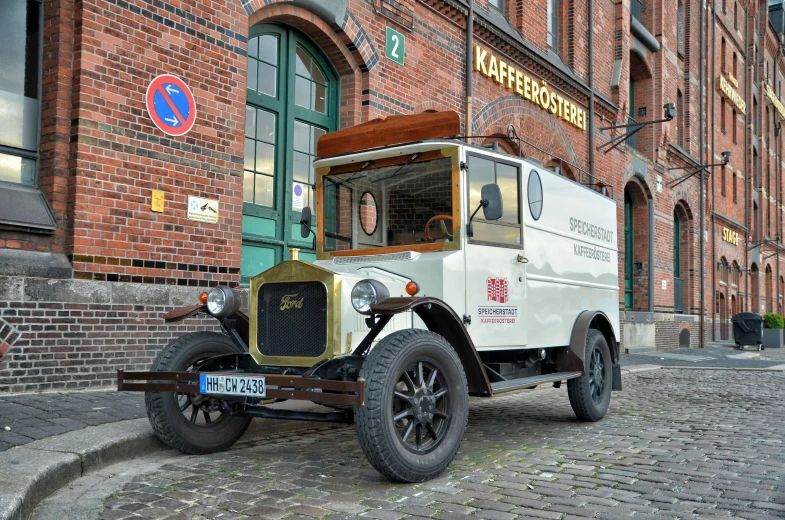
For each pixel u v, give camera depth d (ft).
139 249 24.63
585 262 25.49
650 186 68.59
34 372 21.81
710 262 87.97
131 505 13.16
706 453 18.39
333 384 14.25
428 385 15.57
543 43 50.70
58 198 23.02
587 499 13.92
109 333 23.62
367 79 35.37
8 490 12.19
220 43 27.68
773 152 127.75
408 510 13.04
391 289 16.93
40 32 23.49
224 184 27.68
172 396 17.06
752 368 46.55
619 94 60.90
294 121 33.60
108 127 23.84
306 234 20.59
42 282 22.02
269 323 16.60
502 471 16.31
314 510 12.98
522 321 20.62
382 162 19.52
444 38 40.45
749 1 108.06
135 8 24.71
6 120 22.70
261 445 19.42
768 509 13.26
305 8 32.19
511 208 20.44
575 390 23.29
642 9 71.31
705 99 87.45
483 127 43.27
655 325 68.54
